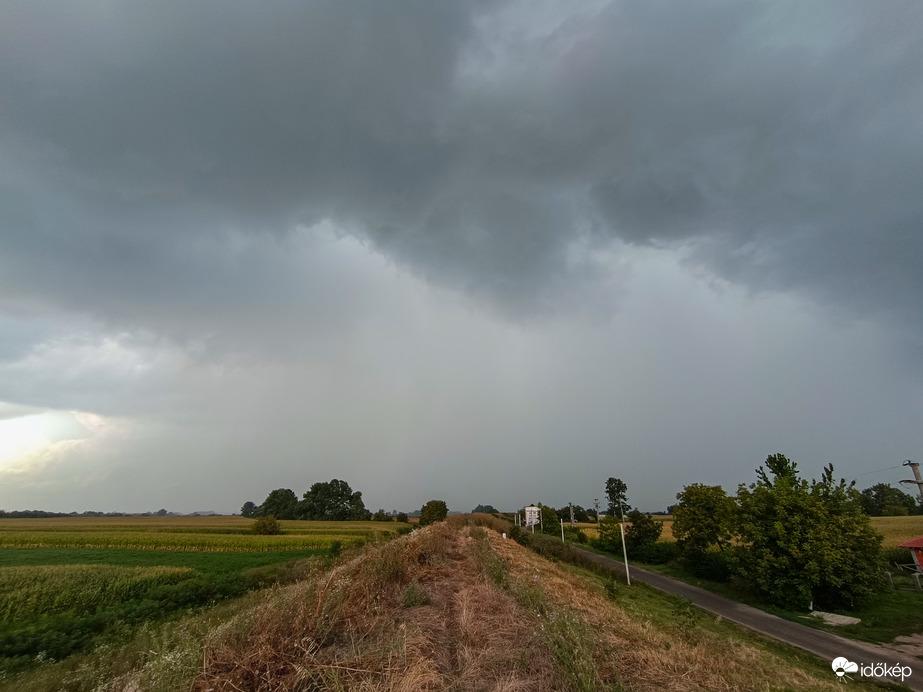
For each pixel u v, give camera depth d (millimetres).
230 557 34375
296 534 54312
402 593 9375
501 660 5953
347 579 8570
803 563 23484
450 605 8852
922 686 12961
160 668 5039
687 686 6211
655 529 45219
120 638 13117
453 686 5148
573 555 37688
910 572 29547
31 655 11633
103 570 20219
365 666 5199
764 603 25469
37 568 19969
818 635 19000
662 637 9359
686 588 30859
